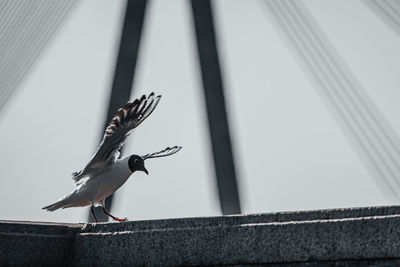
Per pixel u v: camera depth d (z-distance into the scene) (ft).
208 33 69.21
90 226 28.86
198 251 25.34
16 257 27.20
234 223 24.89
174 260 25.85
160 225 26.66
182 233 25.90
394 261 20.68
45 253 27.86
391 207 21.63
